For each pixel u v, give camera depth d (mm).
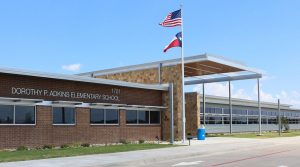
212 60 36281
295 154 24266
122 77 41000
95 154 21500
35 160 18375
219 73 44062
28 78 25484
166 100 35844
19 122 24734
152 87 34531
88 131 28953
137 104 33469
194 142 33312
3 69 23656
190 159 20969
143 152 22906
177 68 37281
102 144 29578
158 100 35688
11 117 24359
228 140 37062
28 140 25031
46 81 26531
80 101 28656
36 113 25672
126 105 31906
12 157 19297
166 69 37938
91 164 17062
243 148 28844
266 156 22812
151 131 34656
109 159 19047
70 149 24281
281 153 25031
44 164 16906
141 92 34000
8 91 24359
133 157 20031
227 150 26797
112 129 30891
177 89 36812
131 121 32844
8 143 24031
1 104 23984
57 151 22734
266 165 18156
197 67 39938
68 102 27203
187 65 38781
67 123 27594
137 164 18594
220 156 22750
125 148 25516
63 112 27422
